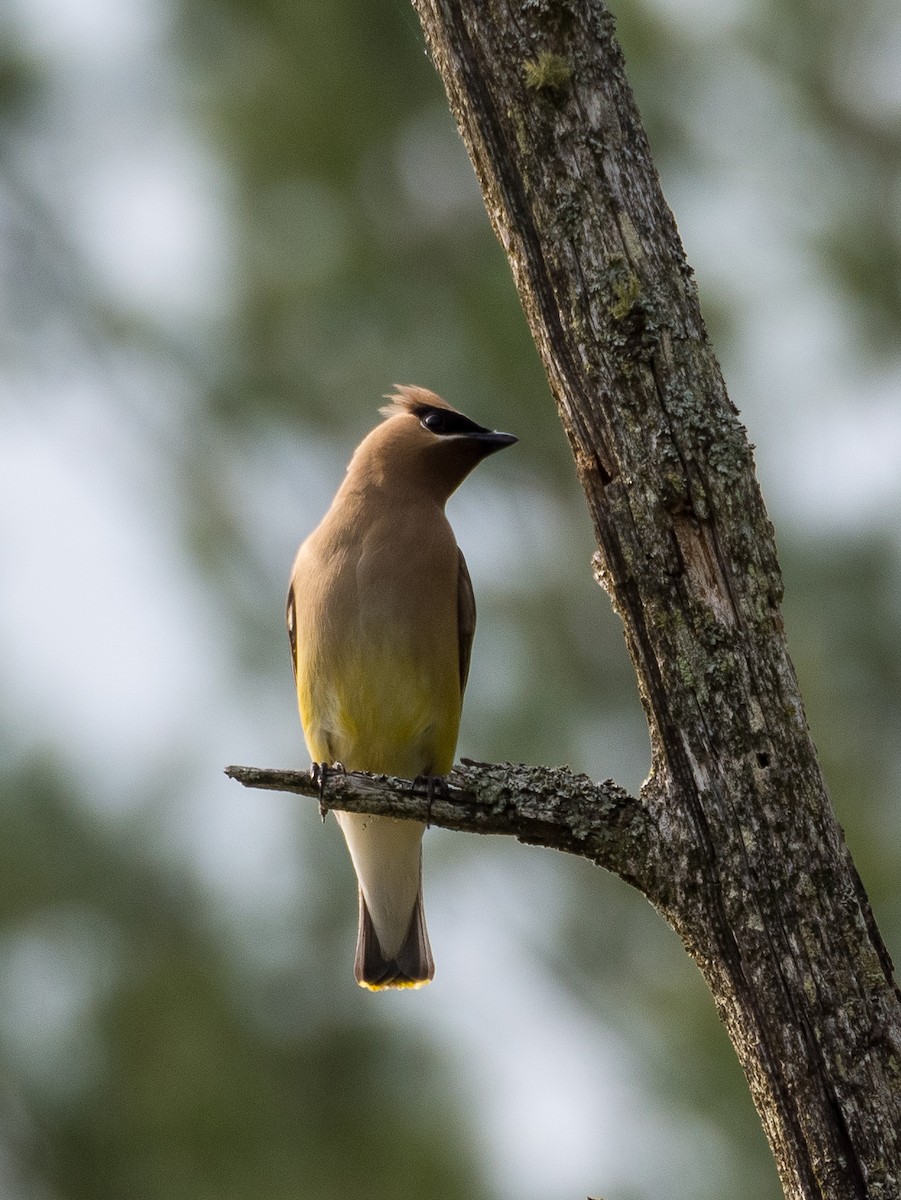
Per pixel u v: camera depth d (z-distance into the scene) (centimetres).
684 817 671
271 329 1475
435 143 1448
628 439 679
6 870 1272
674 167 1441
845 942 650
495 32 693
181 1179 1241
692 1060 1230
